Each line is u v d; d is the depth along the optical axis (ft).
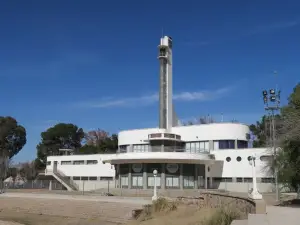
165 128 246.47
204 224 72.28
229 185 224.33
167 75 252.01
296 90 126.00
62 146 401.29
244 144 240.94
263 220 63.21
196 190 204.64
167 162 211.20
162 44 252.42
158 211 113.70
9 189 257.55
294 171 120.06
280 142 122.31
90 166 267.39
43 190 250.98
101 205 149.69
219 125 238.07
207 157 217.56
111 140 362.94
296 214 72.90
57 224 135.33
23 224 127.13
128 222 119.24
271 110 170.71
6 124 362.33
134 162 214.69
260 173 215.31
